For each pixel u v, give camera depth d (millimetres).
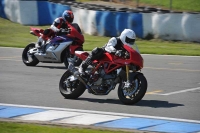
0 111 30844
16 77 46125
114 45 33594
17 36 90750
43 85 41688
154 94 38219
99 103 34000
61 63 58750
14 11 104500
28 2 101938
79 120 28438
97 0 120938
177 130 26203
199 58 66562
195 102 35062
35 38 89062
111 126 26922
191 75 49875
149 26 83188
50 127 26156
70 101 34625
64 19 52438
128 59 32562
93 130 25578
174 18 81375
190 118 29516
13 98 35469
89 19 89688
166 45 79562
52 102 34125
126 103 33156
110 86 33969
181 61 62531
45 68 53406
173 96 37438
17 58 61750
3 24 102125
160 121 28453
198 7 109250
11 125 26375
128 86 32500
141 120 28625
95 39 85125
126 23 84438
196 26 79875
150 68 55000
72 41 51281
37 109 31594
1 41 83750
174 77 48188
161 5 112188
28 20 101875
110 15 85875
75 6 98250
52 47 52375
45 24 101000
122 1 116875
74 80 35062
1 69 51625
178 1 113188
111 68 33469
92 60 34312
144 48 76812
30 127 25938
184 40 81188
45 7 100375
